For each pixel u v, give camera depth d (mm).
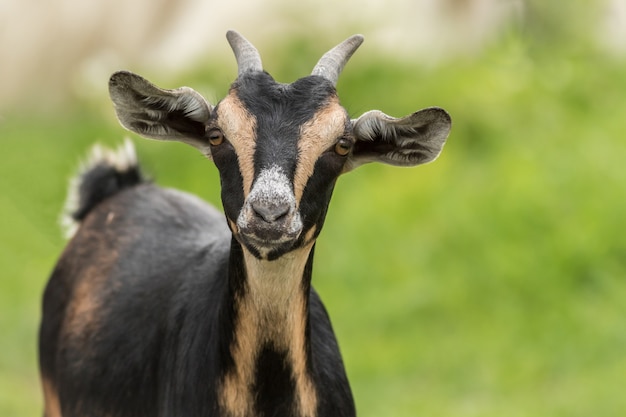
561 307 37750
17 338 38500
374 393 34719
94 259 24641
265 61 52281
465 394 34625
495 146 46594
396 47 53844
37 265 43125
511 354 36281
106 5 62281
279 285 19656
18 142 49594
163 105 20625
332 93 19922
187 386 20578
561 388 34469
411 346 37156
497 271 39344
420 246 41312
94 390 22750
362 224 42688
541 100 48594
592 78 50688
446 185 44031
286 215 17938
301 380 20391
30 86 61500
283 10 54062
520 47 52219
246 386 20172
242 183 19125
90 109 57344
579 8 55969
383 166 46000
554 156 44625
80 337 23562
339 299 39719
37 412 33844
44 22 63062
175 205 24906
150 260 23375
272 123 19328
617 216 40531
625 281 38438
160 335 21641
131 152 26812
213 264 21656
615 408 32594
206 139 20859
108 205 25891
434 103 48500
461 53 54281
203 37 57156
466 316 38375
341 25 53344
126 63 59531
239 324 19984
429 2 56125
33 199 43688
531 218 41156
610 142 45469
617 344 36062
